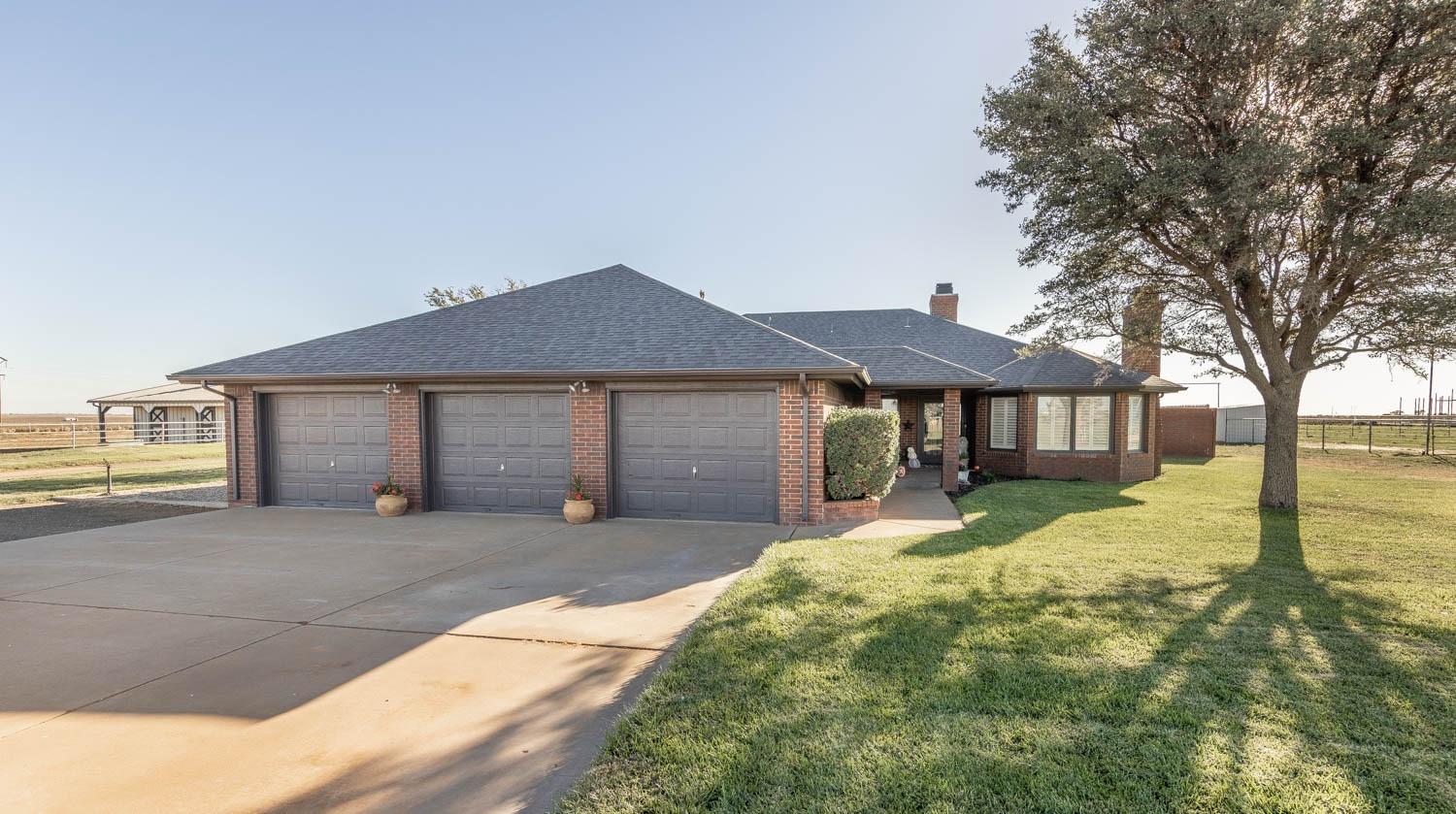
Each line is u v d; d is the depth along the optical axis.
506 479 11.10
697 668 4.12
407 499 11.15
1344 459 21.05
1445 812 2.63
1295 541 8.17
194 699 3.82
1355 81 9.23
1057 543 8.09
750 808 2.65
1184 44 10.09
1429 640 4.61
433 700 3.80
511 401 11.05
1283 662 4.18
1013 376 17.41
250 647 4.68
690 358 10.11
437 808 2.73
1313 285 10.51
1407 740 3.19
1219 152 9.82
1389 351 10.71
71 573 6.94
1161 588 5.96
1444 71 9.23
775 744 3.16
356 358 11.41
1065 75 10.78
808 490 9.84
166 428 33.31
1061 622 4.96
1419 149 9.05
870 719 3.41
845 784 2.82
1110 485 14.78
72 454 25.05
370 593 6.14
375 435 11.54
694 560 7.54
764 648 4.46
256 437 11.93
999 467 17.91
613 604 5.74
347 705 3.73
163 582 6.55
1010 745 3.15
